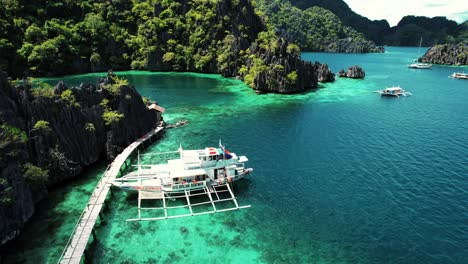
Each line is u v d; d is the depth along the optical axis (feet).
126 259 144.56
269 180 212.43
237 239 157.58
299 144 271.69
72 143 214.48
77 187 197.67
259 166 231.50
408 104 417.08
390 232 162.30
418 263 142.92
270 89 478.59
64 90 225.97
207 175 198.80
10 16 592.60
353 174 219.61
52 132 199.93
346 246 153.17
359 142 277.64
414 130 310.45
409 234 160.76
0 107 174.81
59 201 182.50
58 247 148.87
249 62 577.84
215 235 160.35
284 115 357.41
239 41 637.71
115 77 277.64
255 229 164.76
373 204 185.26
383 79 625.82
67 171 203.00
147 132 282.56
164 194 190.29
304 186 204.95
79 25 651.66
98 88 254.06
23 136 168.45
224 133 297.33
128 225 167.63
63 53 602.03
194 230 164.14
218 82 554.05
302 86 501.15
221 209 181.47
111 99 256.93
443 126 324.19
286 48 519.19
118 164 218.38
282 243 155.02
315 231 163.32
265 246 153.07
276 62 499.92
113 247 151.94
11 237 152.25
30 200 168.76
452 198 190.90
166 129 306.76
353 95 469.98
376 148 264.31
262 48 580.71
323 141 279.08
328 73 586.04
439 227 165.58
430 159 243.40
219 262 142.92
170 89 488.85
